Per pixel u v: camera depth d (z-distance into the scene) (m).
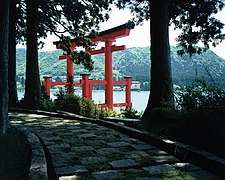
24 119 9.65
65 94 13.55
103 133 6.87
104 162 4.34
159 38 8.83
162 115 7.00
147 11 12.61
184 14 11.23
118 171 3.92
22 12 15.98
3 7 5.99
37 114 11.55
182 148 4.69
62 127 7.85
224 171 3.71
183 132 5.38
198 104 5.39
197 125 5.12
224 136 4.63
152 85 8.78
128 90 19.12
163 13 8.91
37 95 13.47
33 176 3.21
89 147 5.33
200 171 3.96
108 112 13.16
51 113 10.94
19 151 4.50
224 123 4.70
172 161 4.44
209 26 11.11
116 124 7.51
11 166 3.84
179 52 12.38
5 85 5.98
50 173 3.82
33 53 13.71
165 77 8.62
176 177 3.69
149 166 4.17
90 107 12.79
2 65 5.94
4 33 5.98
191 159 4.43
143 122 7.62
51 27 15.77
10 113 11.81
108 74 17.66
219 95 5.12
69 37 15.70
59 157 4.58
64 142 5.76
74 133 6.84
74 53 15.63
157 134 6.03
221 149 4.62
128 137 6.35
